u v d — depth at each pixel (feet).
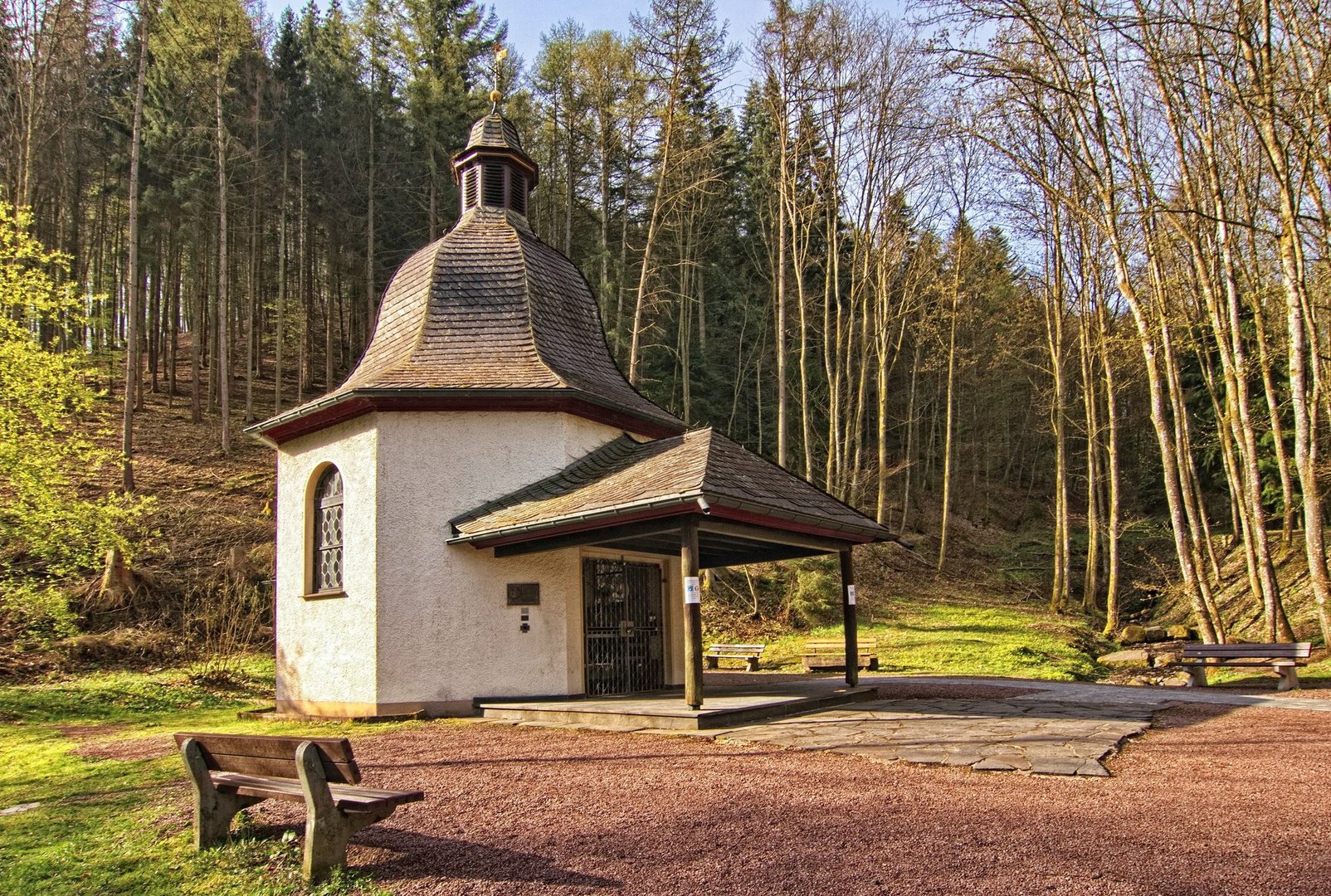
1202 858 15.81
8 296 51.47
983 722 32.12
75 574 58.39
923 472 135.03
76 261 113.70
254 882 16.16
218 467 92.48
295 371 136.98
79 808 23.26
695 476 32.53
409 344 44.73
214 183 104.94
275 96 121.80
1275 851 16.16
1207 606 55.93
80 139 111.04
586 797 21.17
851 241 122.31
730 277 137.90
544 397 41.52
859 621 81.56
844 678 53.36
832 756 25.73
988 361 131.23
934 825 18.04
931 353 124.57
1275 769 23.61
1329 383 56.65
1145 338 56.29
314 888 15.60
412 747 29.91
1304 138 46.09
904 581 98.27
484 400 41.45
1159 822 18.17
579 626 41.14
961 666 61.93
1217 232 56.39
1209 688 47.50
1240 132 56.39
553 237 119.75
